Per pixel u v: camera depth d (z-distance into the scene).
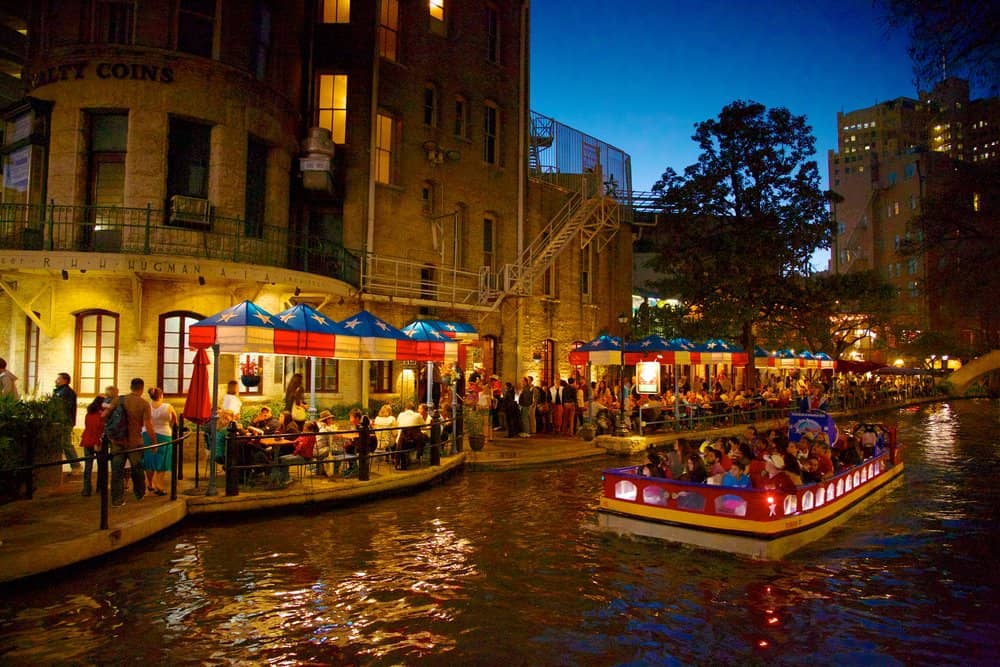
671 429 25.08
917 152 90.19
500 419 23.67
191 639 7.35
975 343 72.69
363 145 23.31
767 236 31.72
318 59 23.42
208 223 17.55
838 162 158.75
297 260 21.05
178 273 16.03
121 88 17.05
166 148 17.30
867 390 47.00
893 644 7.67
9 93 22.30
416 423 16.28
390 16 25.16
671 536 11.41
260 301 18.69
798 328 34.97
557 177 32.34
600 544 11.40
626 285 36.31
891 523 13.28
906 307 63.50
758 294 33.03
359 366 22.08
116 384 16.59
